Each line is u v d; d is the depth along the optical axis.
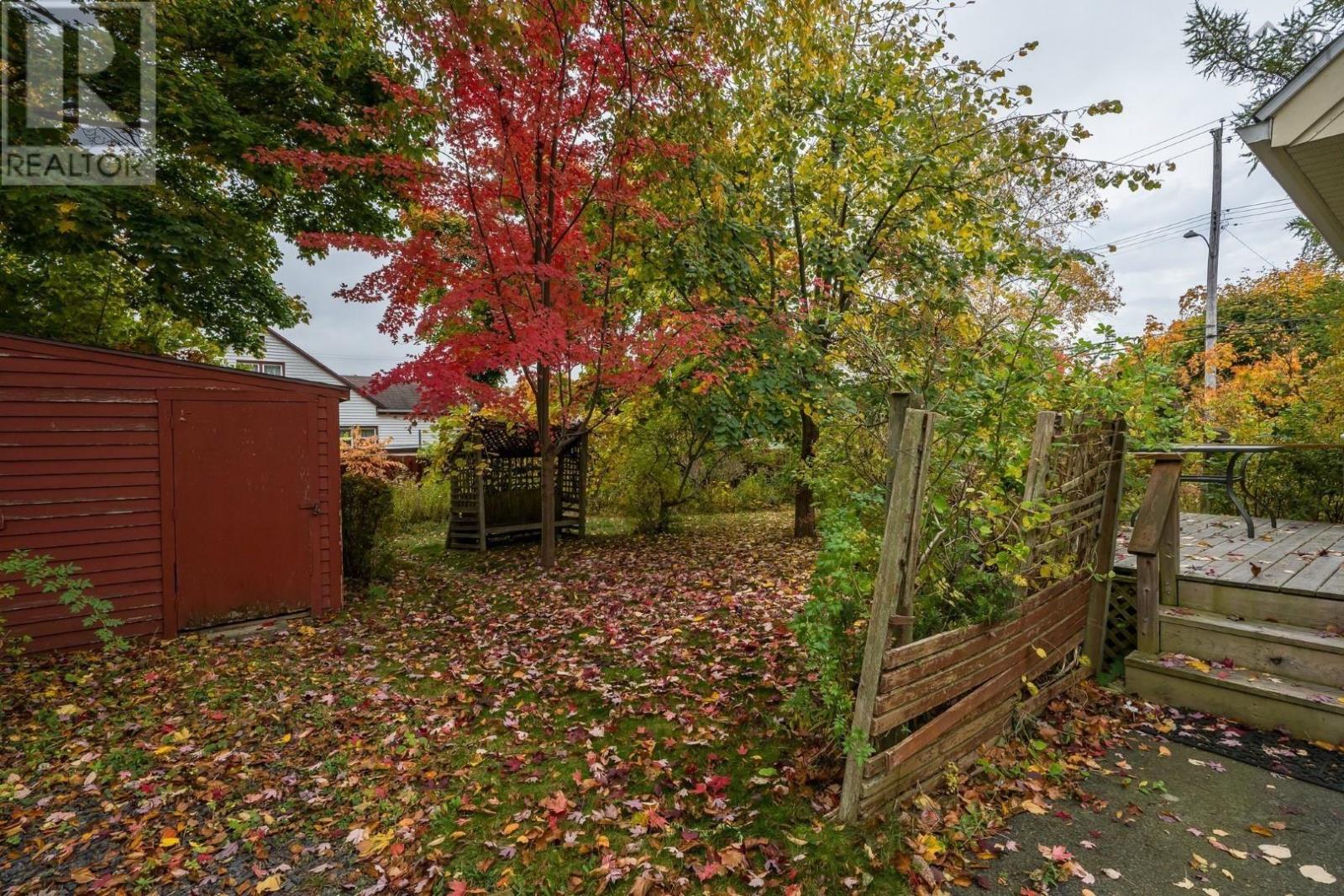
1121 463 3.39
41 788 2.70
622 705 3.45
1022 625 2.78
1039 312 3.36
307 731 3.22
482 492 8.73
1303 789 2.35
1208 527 4.78
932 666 2.27
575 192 6.12
